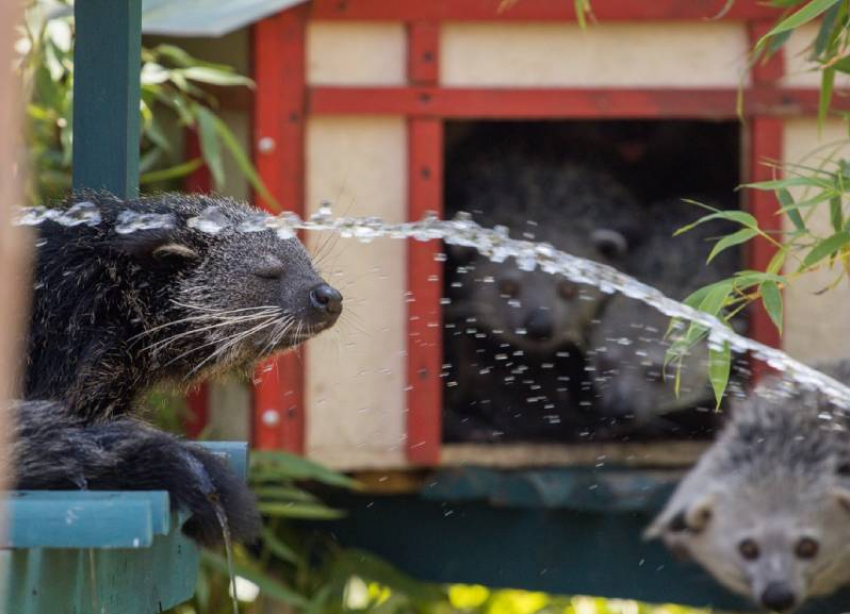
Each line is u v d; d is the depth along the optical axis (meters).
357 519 15.60
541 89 14.63
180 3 14.93
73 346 8.95
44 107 14.22
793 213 9.43
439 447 14.84
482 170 19.53
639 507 14.95
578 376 17.56
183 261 9.59
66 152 14.05
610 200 19.31
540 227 18.88
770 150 14.63
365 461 14.79
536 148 19.83
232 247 9.84
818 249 8.55
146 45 15.66
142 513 6.33
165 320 9.50
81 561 7.36
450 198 19.17
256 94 14.42
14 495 6.59
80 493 6.65
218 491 7.50
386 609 16.53
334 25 14.49
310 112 14.48
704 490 15.08
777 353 9.94
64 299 9.03
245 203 10.85
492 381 17.48
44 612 6.84
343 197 14.61
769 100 14.62
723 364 8.34
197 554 10.44
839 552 15.13
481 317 17.66
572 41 14.66
